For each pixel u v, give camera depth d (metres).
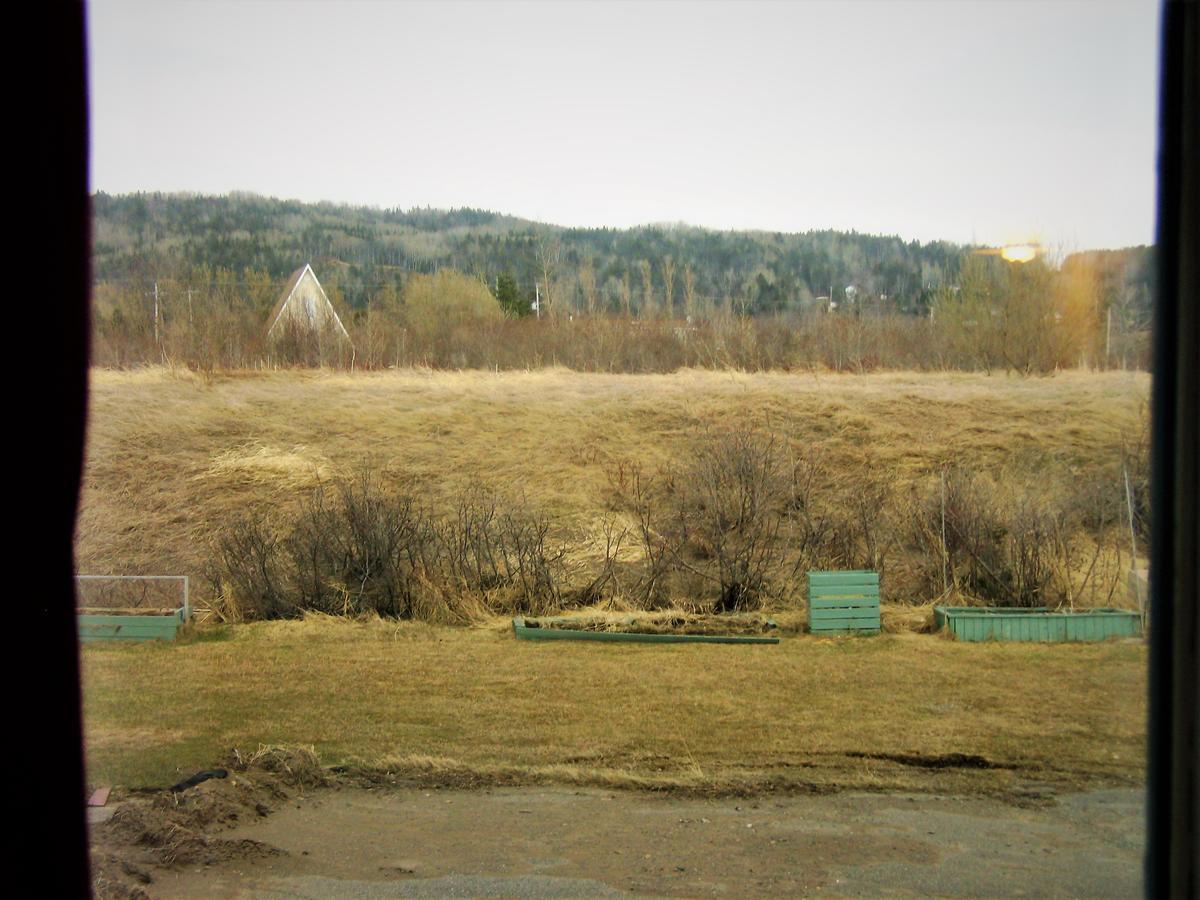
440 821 7.65
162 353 27.30
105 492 19.23
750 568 16.17
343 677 11.66
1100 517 16.69
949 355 27.83
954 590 15.56
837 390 24.06
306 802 8.04
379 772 8.66
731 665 12.23
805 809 7.90
